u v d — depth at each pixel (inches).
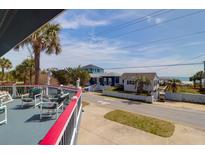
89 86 1408.7
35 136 187.2
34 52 538.3
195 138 324.5
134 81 1198.3
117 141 286.4
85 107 588.4
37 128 213.0
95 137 291.9
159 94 914.1
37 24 166.7
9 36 214.4
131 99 922.1
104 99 892.0
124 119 423.8
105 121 395.5
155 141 299.3
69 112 117.0
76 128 219.1
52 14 140.6
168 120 476.4
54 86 406.0
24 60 954.7
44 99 346.0
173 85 1032.2
